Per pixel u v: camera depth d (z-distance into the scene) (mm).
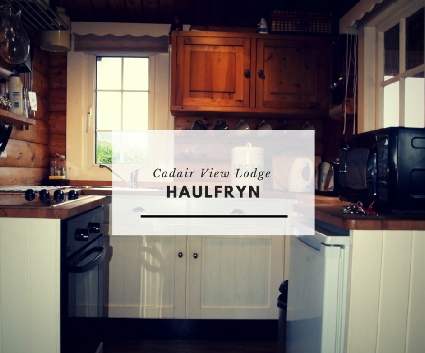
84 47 2574
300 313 1342
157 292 2148
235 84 2320
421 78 1739
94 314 1579
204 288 2164
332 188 2074
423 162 1188
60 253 1177
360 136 1431
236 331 2246
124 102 2672
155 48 2584
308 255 1265
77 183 2615
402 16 1877
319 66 2359
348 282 1089
